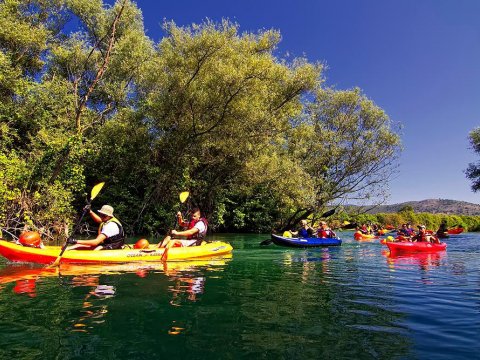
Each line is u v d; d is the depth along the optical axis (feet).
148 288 16.94
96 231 54.08
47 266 22.94
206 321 11.97
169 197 59.31
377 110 77.10
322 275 22.02
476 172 100.12
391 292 16.96
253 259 30.22
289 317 12.58
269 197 75.36
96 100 67.00
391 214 110.42
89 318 12.11
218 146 56.24
